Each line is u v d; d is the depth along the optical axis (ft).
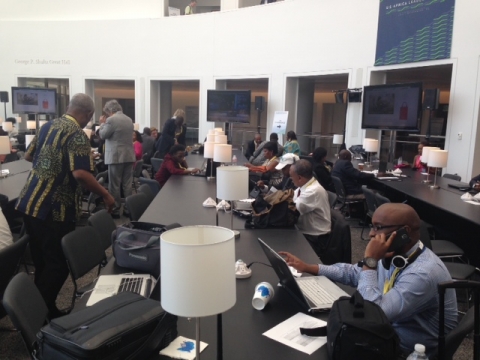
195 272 3.34
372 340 3.94
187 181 15.75
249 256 7.47
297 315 5.23
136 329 4.13
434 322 5.19
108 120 16.80
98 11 39.86
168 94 40.60
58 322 4.15
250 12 32.73
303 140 33.37
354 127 27.35
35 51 40.55
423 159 16.46
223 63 34.78
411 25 22.97
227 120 33.53
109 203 9.32
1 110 41.91
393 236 5.19
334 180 18.16
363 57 26.14
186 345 4.50
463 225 12.82
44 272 8.57
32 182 8.42
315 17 28.73
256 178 18.76
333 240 9.18
